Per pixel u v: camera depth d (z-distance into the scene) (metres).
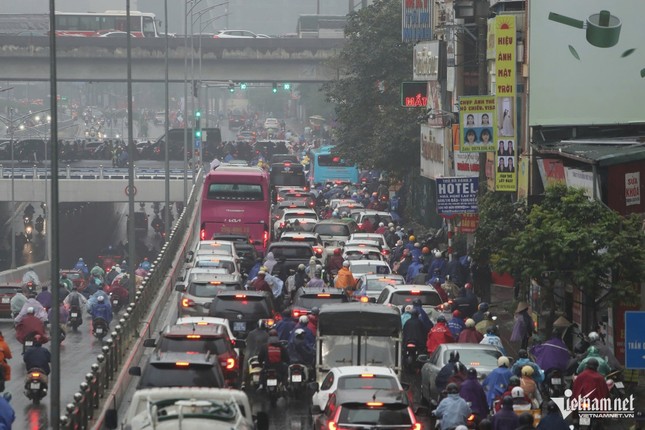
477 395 53.34
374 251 111.06
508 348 81.50
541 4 92.25
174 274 124.12
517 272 69.75
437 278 92.50
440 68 139.25
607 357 59.06
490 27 107.19
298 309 78.25
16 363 83.75
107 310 97.38
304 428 59.62
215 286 85.44
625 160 72.81
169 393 41.03
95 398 60.75
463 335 68.44
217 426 37.84
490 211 90.81
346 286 95.06
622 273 66.12
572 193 69.69
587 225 68.31
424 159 153.38
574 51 92.31
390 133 168.00
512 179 94.06
